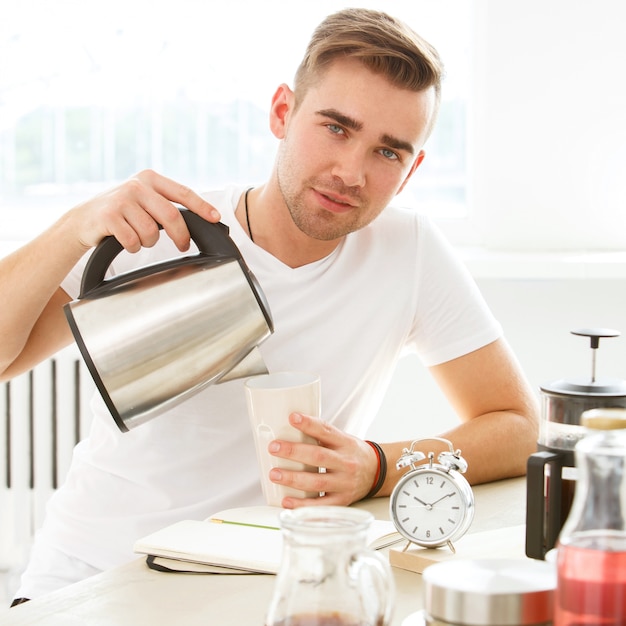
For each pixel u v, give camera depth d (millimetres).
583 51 2494
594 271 2314
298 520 761
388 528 1173
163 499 1504
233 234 1579
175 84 2783
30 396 2707
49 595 1012
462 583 760
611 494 752
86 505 1524
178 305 1179
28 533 2725
